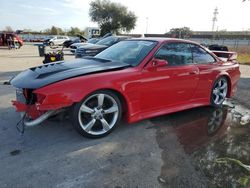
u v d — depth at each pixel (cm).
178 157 303
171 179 258
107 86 321
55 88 292
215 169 280
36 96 301
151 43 401
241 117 456
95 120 333
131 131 370
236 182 257
